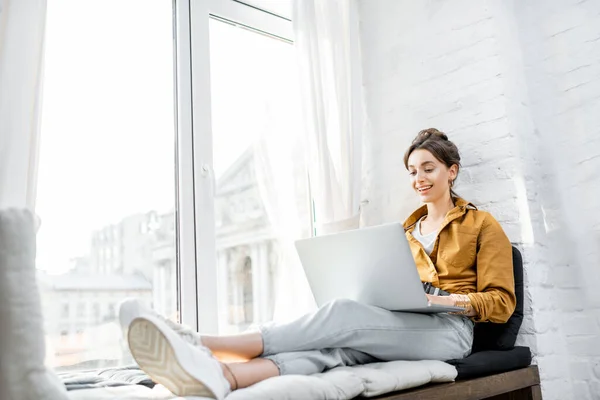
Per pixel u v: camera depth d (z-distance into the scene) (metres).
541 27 2.37
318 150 2.52
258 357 1.35
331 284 1.73
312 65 2.57
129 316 1.07
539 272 2.15
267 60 2.69
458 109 2.39
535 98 2.35
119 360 1.94
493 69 2.29
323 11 2.69
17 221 1.00
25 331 0.96
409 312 1.64
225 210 2.38
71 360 1.83
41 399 0.94
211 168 2.29
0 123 1.55
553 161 2.28
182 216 2.17
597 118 2.18
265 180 2.56
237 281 2.36
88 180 1.98
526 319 2.06
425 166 2.08
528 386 1.84
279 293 2.51
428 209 2.13
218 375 1.11
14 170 1.55
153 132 2.19
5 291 0.96
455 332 1.68
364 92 2.79
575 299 2.16
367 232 1.56
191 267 2.15
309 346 1.40
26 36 1.63
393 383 1.34
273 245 2.53
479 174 2.28
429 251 2.01
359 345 1.48
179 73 2.26
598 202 2.15
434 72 2.50
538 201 2.26
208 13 2.43
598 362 2.08
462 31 2.41
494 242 1.88
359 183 2.62
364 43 2.83
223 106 2.46
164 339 1.04
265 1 2.67
